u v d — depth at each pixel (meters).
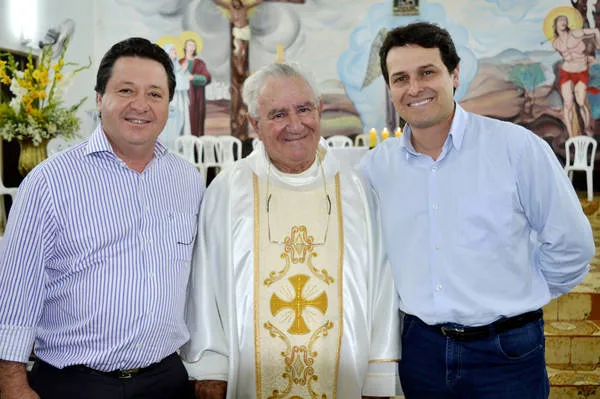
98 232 1.57
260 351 1.87
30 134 3.33
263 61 9.95
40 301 1.56
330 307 1.89
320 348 1.88
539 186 1.65
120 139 1.61
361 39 9.95
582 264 1.70
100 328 1.56
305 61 9.98
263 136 1.85
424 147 1.78
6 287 1.51
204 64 9.76
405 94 1.68
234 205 1.94
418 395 1.81
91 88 9.45
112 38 9.68
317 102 1.83
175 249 1.70
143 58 1.63
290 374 1.88
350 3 9.91
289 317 1.88
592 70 9.81
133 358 1.59
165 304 1.64
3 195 4.86
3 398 1.53
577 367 3.43
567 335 3.48
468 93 10.05
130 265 1.59
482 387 1.70
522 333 1.69
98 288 1.56
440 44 1.66
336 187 1.97
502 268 1.68
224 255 1.90
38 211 1.53
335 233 1.93
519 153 1.67
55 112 3.44
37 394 1.57
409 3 9.89
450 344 1.72
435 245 1.72
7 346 1.50
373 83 9.98
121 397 1.58
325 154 2.00
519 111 10.01
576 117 9.90
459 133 1.72
